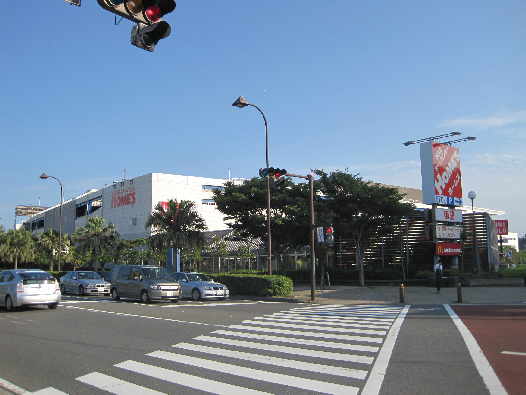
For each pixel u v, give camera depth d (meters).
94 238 42.78
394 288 27.89
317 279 34.25
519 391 5.91
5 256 51.91
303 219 26.69
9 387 6.62
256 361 7.98
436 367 7.30
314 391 6.14
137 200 53.19
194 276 23.45
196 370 7.38
